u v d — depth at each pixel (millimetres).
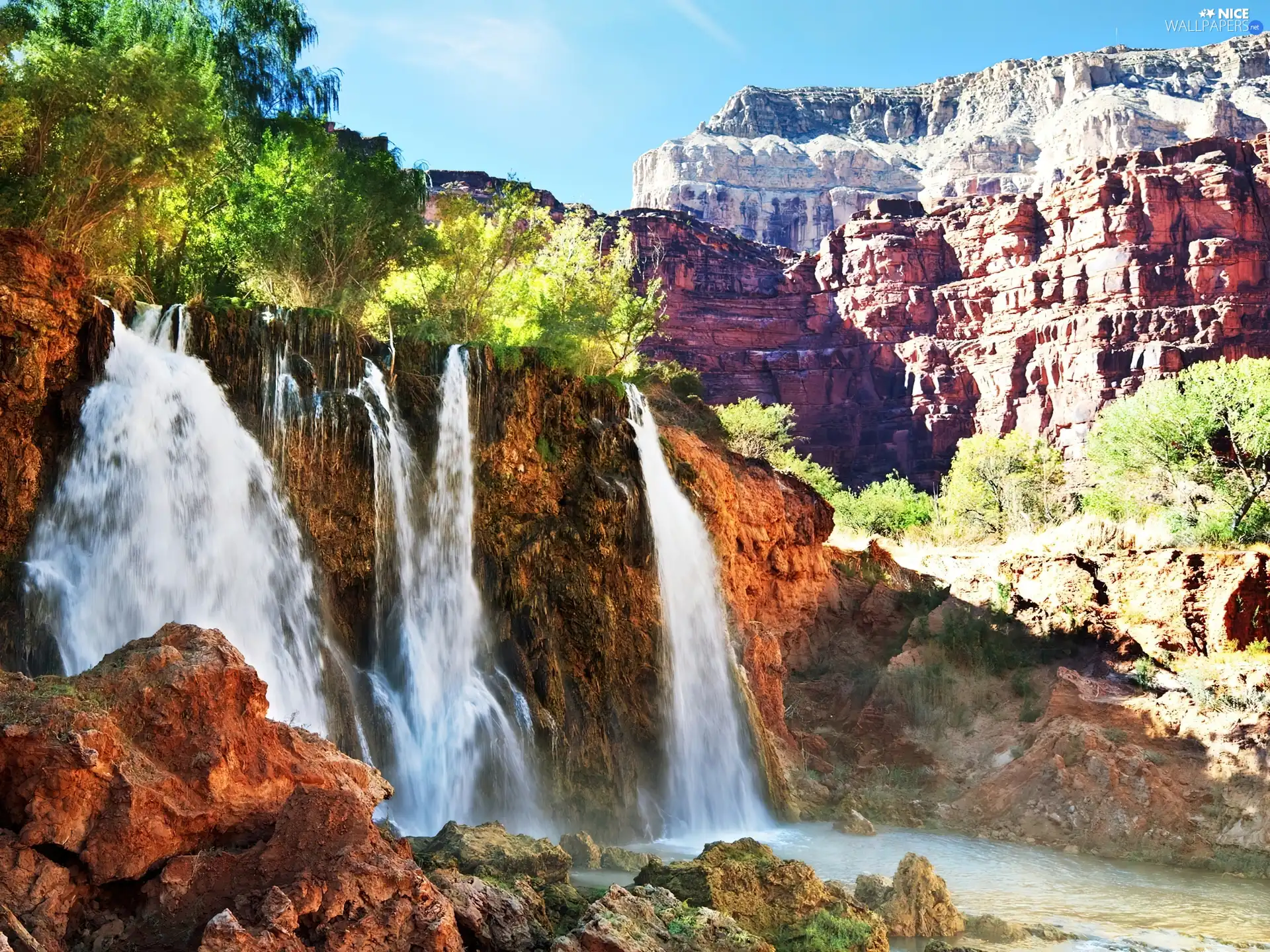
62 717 9594
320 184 28844
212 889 9594
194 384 19797
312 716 19141
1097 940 15625
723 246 132750
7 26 21969
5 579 16328
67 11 26578
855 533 67062
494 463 24078
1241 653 29797
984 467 73688
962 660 31969
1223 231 110812
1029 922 16328
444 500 23016
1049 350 113750
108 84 20422
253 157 33094
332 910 9328
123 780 9602
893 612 37156
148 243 25703
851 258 128875
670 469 29766
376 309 29953
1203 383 48469
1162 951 15203
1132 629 31188
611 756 23062
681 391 50281
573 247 47719
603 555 24922
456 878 11203
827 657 36469
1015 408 114750
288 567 20219
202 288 25969
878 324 125250
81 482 17703
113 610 17578
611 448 26312
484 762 20938
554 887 12805
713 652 28031
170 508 18797
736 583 32938
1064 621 31781
